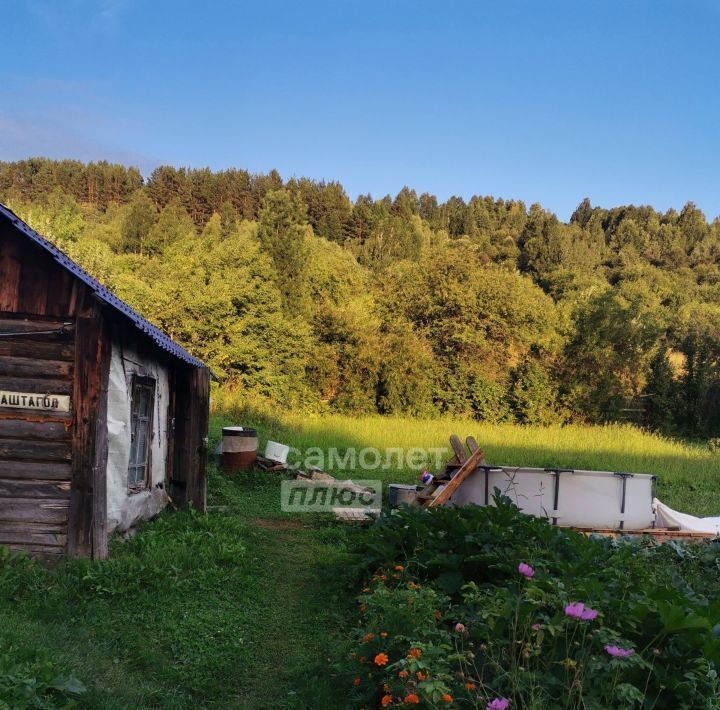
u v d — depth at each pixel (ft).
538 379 96.07
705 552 26.78
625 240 267.59
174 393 35.81
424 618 14.80
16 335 23.54
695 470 56.90
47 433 23.49
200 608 21.03
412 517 23.76
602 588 14.85
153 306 83.05
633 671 12.77
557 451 64.28
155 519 31.53
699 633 13.10
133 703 14.69
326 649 18.70
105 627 18.61
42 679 13.74
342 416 88.99
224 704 15.61
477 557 19.47
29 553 23.12
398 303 107.55
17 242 23.61
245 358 85.20
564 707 12.01
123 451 27.37
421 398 94.22
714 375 96.89
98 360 23.70
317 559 27.78
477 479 33.30
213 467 45.24
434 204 332.80
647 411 98.37
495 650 14.02
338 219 258.57
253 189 281.95
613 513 32.63
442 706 12.03
